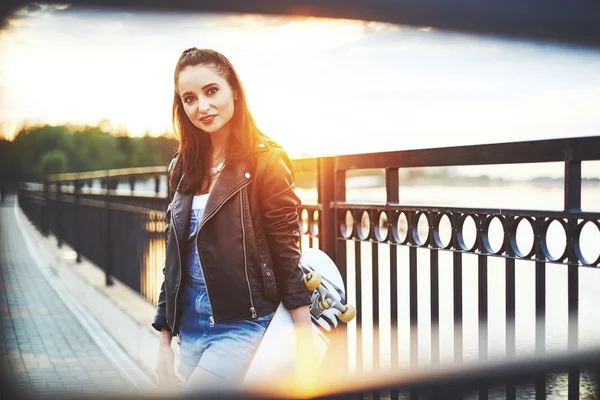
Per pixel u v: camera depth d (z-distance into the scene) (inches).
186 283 94.4
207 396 91.2
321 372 124.2
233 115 94.8
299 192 154.3
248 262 90.8
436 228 109.4
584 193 163.9
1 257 538.0
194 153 95.3
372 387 121.3
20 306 326.6
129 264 297.3
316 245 147.8
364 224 130.5
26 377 197.5
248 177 91.5
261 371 90.4
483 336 101.0
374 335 124.3
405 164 115.3
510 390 97.3
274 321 91.5
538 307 92.7
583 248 131.7
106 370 204.7
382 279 187.3
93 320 288.5
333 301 99.1
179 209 94.4
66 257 467.2
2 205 1251.2
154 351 197.9
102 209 366.3
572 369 91.3
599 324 108.0
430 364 110.9
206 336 93.1
